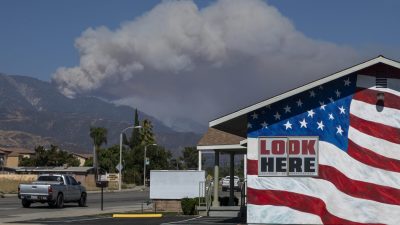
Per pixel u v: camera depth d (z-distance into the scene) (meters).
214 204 29.77
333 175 20.00
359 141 20.00
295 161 20.23
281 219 20.09
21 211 33.03
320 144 20.16
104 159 113.06
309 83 20.05
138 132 114.25
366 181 19.86
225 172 75.88
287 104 20.44
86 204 41.69
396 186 19.72
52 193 35.66
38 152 127.25
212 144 30.34
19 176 85.00
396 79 20.02
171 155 119.94
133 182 98.31
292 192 20.14
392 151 19.84
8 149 150.12
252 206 20.25
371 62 19.78
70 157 129.38
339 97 20.22
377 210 19.73
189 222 25.20
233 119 21.58
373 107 20.06
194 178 31.97
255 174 20.34
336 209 19.91
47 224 24.33
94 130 116.31
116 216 28.97
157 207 32.22
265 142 20.42
